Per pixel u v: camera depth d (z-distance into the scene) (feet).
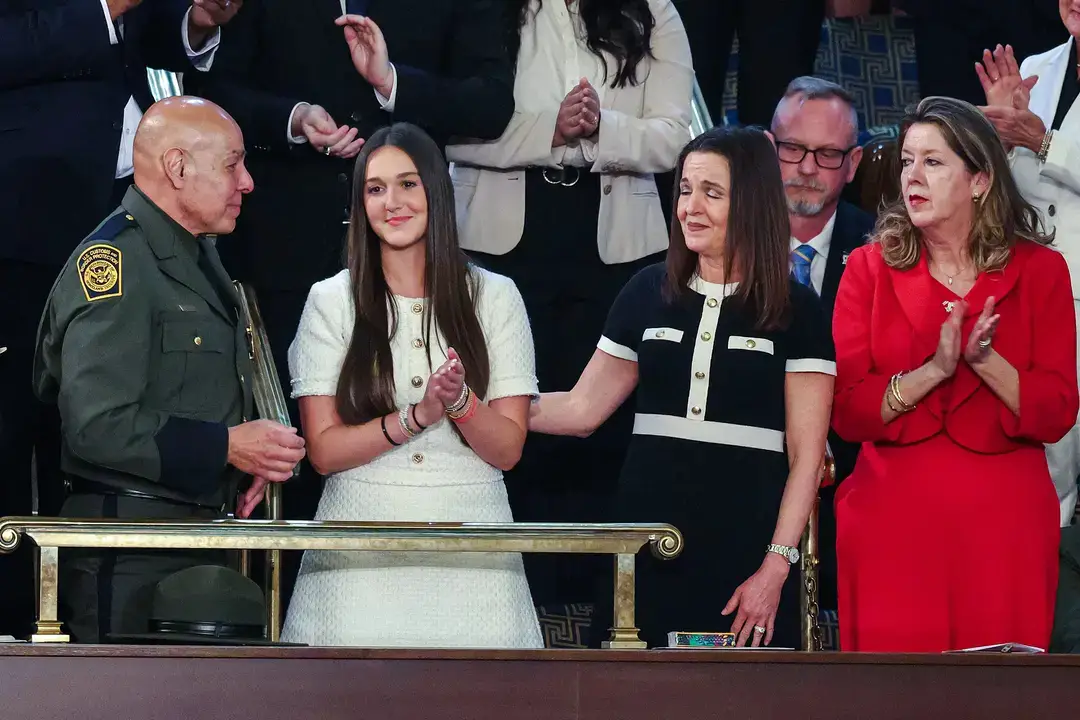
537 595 47.65
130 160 45.39
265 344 40.91
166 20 45.98
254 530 32.27
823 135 48.98
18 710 29.27
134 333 34.50
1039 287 41.42
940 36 57.36
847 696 31.78
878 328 41.68
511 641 36.01
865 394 40.73
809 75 56.80
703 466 38.78
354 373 36.37
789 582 38.93
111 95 43.47
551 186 49.75
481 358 36.83
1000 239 41.42
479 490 36.60
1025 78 52.65
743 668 31.55
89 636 33.96
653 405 39.55
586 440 49.78
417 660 30.60
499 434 36.06
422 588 35.68
